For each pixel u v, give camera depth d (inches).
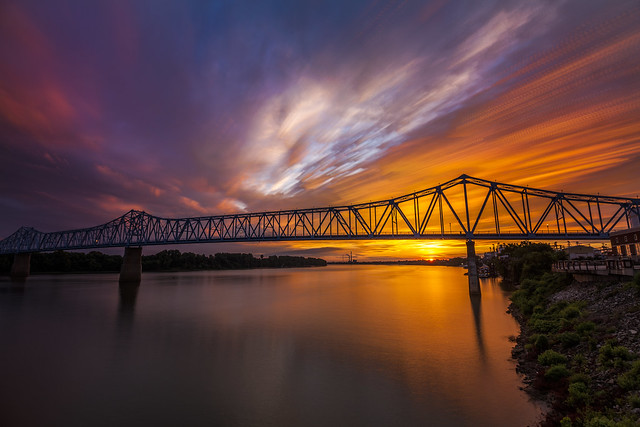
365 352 1267.2
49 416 800.9
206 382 997.8
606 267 1397.6
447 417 746.2
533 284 2236.7
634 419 537.6
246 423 754.8
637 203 3198.8
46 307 2637.8
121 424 759.7
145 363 1185.4
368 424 735.1
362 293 3560.5
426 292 3555.6
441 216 3695.9
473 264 3240.7
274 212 5000.0
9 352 1346.0
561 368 818.2
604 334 909.2
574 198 3405.5
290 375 1043.3
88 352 1334.9
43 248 6545.3
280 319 2020.2
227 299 3112.7
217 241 5206.7
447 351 1240.8
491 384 900.6
